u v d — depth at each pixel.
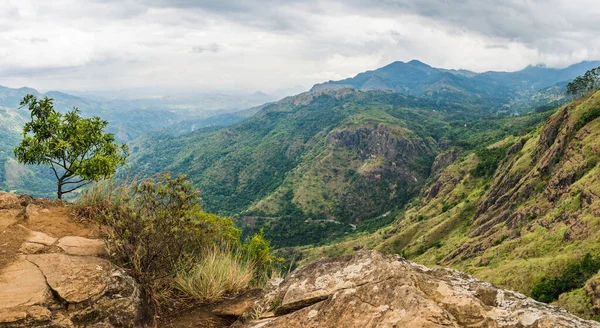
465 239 103.56
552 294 46.44
